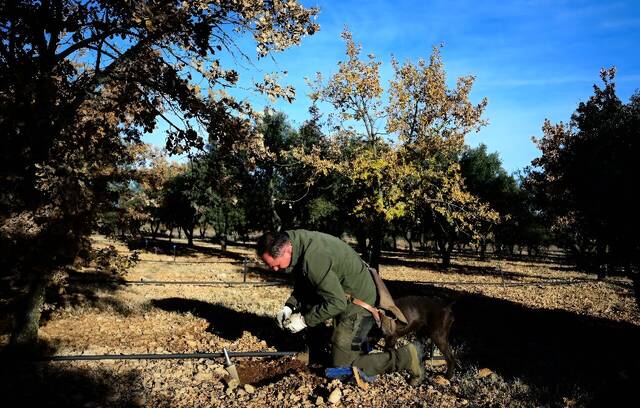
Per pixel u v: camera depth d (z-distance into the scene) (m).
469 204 18.80
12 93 6.37
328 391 4.98
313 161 18.56
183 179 33.09
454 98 17.34
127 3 5.75
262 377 5.83
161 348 7.08
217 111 6.71
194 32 6.09
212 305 11.28
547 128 14.35
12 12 5.98
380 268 29.95
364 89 17.20
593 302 15.97
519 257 51.56
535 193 15.01
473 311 12.86
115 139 8.28
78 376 5.51
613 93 9.98
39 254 6.68
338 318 4.79
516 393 5.46
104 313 9.68
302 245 4.52
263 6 6.22
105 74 6.77
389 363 4.89
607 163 8.95
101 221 7.77
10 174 6.39
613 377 6.26
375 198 17.12
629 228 8.98
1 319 7.38
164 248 38.53
